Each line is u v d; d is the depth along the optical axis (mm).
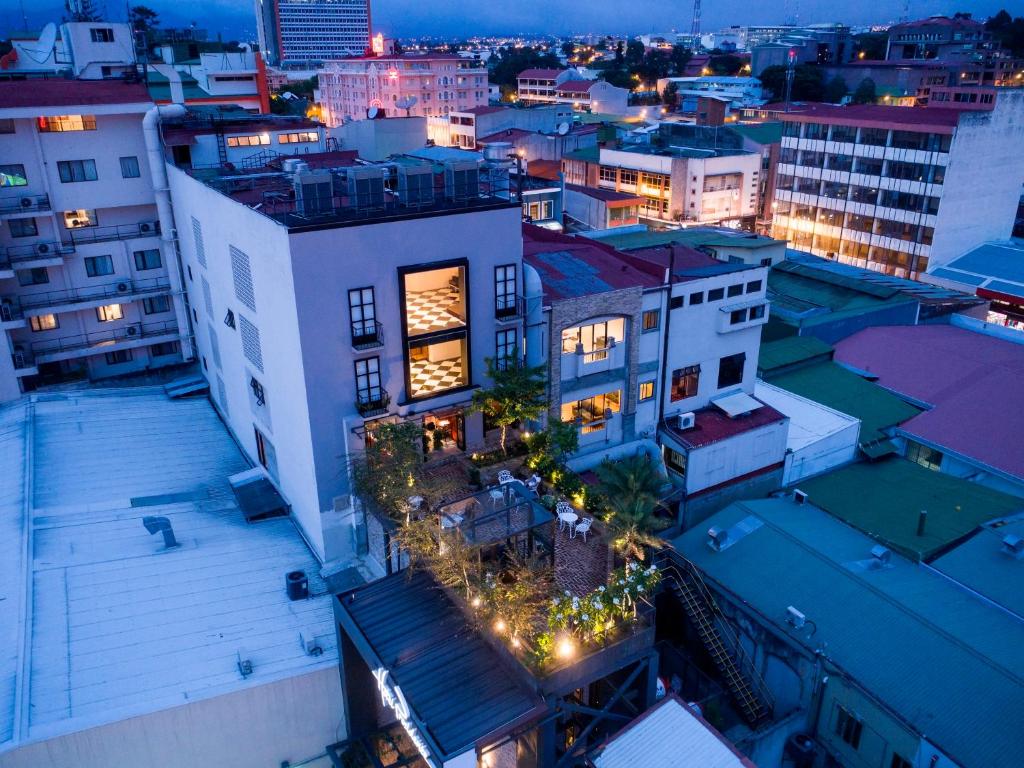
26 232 44875
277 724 25625
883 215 91000
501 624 22703
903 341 54062
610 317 36094
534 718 21250
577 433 34969
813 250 101562
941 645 26656
